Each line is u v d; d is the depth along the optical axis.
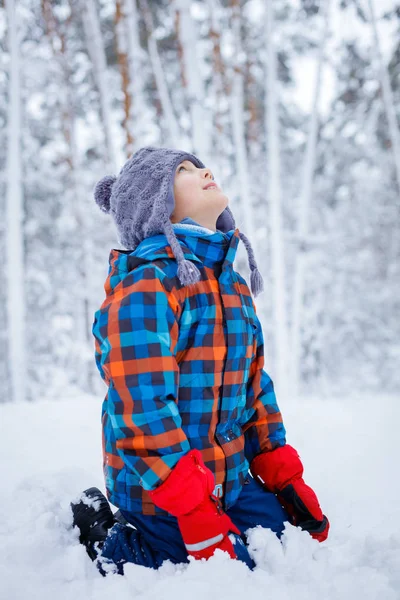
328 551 1.27
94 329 1.27
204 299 1.30
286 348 10.11
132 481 1.25
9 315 9.02
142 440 1.13
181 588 1.06
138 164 1.47
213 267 1.38
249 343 1.42
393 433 3.54
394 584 1.18
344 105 13.70
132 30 9.51
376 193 14.18
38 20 10.30
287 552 1.23
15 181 9.28
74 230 11.98
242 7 11.93
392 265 14.48
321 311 14.42
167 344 1.19
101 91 11.16
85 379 11.71
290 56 12.46
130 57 9.44
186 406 1.25
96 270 11.23
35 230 13.04
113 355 1.17
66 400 5.73
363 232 14.16
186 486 1.10
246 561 1.19
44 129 12.52
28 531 1.36
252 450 1.51
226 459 1.28
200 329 1.28
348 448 3.08
